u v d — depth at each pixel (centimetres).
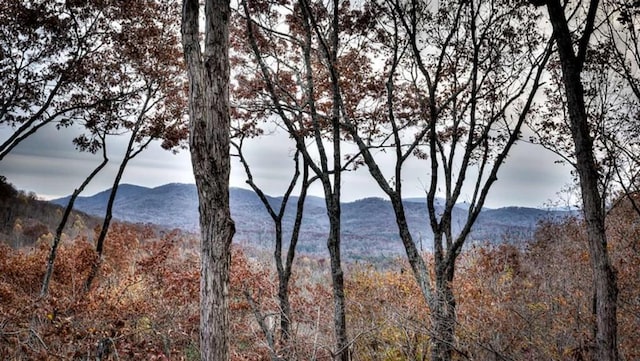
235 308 1147
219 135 487
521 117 855
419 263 897
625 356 959
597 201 596
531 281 1483
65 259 1603
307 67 1112
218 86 493
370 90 1058
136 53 1342
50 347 805
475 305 985
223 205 481
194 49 491
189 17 493
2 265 1509
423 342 930
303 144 1085
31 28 1145
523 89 906
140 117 1452
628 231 1370
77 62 1247
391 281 1623
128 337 959
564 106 945
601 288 585
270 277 1446
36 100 1223
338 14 1092
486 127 902
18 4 1120
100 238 1477
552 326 1038
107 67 1352
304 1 1004
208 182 477
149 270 1350
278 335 1059
